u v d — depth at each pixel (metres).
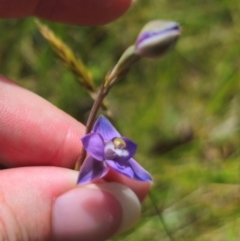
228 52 0.23
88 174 0.12
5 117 0.15
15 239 0.12
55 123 0.15
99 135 0.12
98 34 0.23
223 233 0.19
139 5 0.24
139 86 0.23
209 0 0.24
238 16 0.24
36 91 0.22
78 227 0.13
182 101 0.23
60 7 0.16
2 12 0.16
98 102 0.12
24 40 0.23
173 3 0.24
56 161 0.16
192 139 0.22
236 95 0.22
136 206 0.14
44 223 0.13
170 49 0.11
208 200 0.20
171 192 0.20
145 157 0.21
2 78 0.15
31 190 0.13
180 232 0.19
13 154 0.15
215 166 0.21
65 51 0.14
